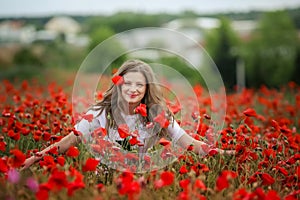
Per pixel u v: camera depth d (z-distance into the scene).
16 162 4.31
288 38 32.06
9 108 7.31
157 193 4.51
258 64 30.36
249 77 30.48
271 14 34.12
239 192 4.08
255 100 11.59
